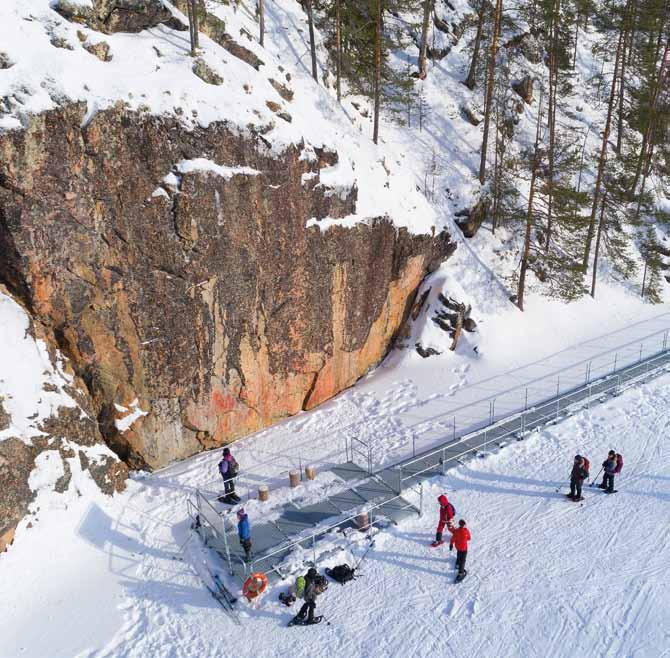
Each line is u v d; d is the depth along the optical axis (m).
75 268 16.20
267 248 20.03
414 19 37.44
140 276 17.34
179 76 18.28
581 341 27.25
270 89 21.27
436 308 26.30
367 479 17.75
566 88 32.06
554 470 17.59
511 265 29.52
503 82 35.00
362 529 15.34
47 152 15.10
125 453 18.27
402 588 13.42
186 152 17.61
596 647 11.41
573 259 30.44
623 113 36.44
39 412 15.10
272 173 19.64
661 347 26.19
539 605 12.59
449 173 30.98
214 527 14.92
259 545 14.81
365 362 25.42
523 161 32.38
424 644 11.84
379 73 29.55
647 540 14.34
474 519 15.69
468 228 29.48
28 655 12.03
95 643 12.33
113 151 16.23
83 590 13.69
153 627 12.73
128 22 18.84
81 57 16.64
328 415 22.47
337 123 27.09
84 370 17.09
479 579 13.49
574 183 34.44
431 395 23.19
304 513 16.12
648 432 19.27
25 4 16.28
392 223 24.70
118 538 15.37
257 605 13.09
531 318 27.83
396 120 32.69
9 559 13.76
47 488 14.91
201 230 18.11
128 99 16.55
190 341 18.64
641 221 34.81
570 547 14.31
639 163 34.38
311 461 19.20
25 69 15.15
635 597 12.55
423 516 15.91
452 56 38.34
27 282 15.52
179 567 14.44
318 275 21.88
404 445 19.75
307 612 12.59
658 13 32.34
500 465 18.08
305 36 30.84
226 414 20.27
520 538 14.79
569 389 22.55
